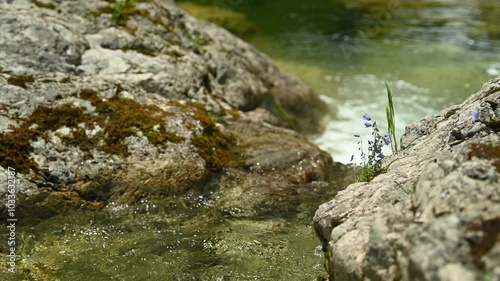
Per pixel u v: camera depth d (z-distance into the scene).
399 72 9.12
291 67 9.33
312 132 7.24
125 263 4.14
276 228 4.61
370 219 2.97
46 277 3.96
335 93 8.43
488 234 2.15
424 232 2.24
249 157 5.43
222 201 4.93
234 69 6.89
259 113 6.64
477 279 2.01
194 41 6.91
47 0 6.23
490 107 3.48
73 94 5.16
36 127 4.82
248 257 4.21
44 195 4.54
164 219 4.67
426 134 4.02
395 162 3.71
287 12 11.66
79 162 4.75
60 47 5.66
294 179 5.30
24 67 5.38
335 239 2.93
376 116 7.72
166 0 7.41
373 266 2.50
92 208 4.65
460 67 9.28
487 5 12.13
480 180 2.47
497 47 10.07
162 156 4.95
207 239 4.44
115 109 5.13
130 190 4.76
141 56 6.05
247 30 10.70
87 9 6.35
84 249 4.29
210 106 5.94
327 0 12.41
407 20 11.39
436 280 2.05
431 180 2.66
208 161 5.14
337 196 3.45
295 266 4.09
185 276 4.00
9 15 5.72
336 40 10.43
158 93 5.74
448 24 11.16
